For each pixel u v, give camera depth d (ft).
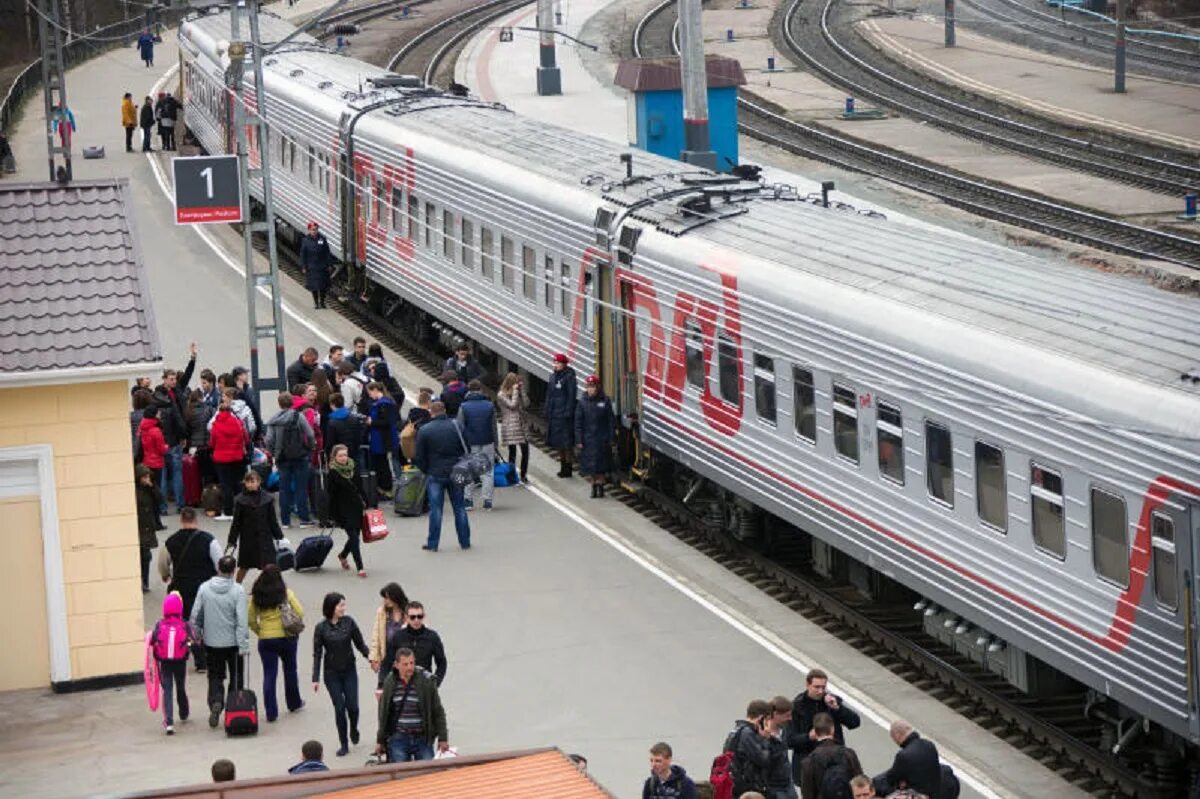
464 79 291.58
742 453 102.47
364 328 163.63
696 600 99.25
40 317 90.74
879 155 221.66
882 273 93.30
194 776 78.28
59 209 98.43
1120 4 259.19
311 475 111.96
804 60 300.61
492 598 99.81
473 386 113.80
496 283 135.44
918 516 87.04
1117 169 207.00
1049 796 74.79
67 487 89.76
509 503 117.50
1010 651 84.89
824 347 93.20
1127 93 258.98
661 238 110.01
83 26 348.18
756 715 67.67
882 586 97.96
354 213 165.99
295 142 181.06
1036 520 78.64
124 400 90.02
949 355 83.41
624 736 81.56
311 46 212.64
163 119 246.47
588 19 351.67
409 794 54.29
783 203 112.16
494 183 133.80
